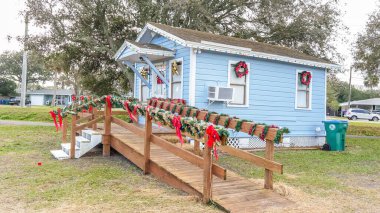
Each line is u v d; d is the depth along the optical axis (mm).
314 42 20594
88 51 20531
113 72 22672
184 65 9945
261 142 11562
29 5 17828
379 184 6402
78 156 8148
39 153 8773
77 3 18656
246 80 10836
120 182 5809
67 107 9008
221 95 9711
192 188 5035
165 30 10656
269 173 5320
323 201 5035
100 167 7023
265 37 21969
